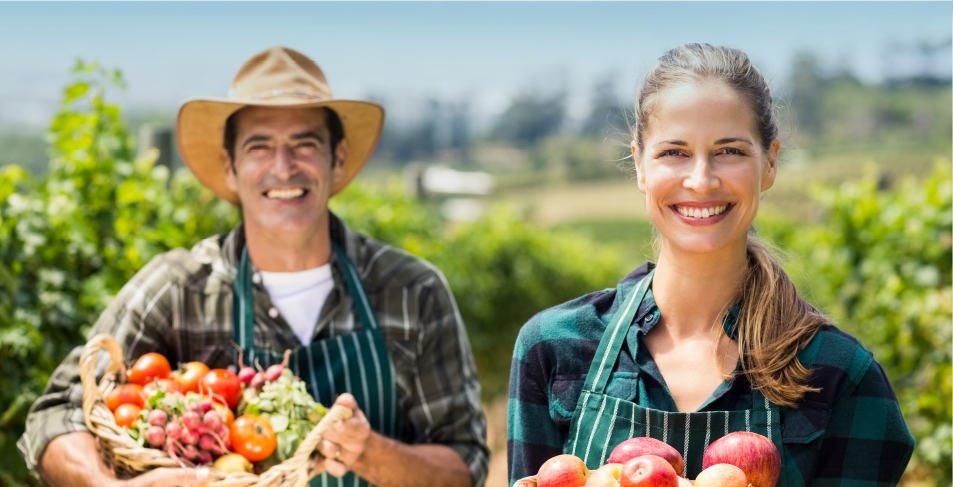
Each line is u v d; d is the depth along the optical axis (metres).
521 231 8.19
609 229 24.03
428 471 2.32
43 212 3.07
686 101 1.58
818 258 6.17
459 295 6.60
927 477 5.00
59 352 3.02
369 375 2.40
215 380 2.13
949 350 4.81
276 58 2.48
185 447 1.98
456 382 2.51
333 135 2.54
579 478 1.50
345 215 5.41
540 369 1.77
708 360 1.65
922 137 27.84
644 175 1.69
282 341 2.40
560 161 35.81
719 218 1.60
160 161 4.12
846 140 28.64
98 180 3.35
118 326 2.40
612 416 1.64
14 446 2.82
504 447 7.21
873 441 1.59
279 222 2.37
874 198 5.96
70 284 3.10
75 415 2.26
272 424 2.06
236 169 2.45
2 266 2.82
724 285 1.68
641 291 1.75
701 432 1.58
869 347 5.49
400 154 30.94
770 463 1.48
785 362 1.58
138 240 3.35
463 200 21.38
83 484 2.07
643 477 1.38
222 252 2.51
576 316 1.77
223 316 2.42
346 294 2.48
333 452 2.08
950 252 5.21
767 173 1.69
